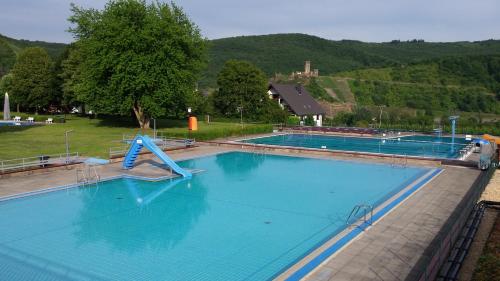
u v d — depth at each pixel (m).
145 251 12.52
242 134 41.97
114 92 39.81
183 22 44.06
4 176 20.89
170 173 23.52
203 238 13.69
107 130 40.88
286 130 47.34
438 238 12.97
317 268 10.75
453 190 19.50
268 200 18.58
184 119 55.25
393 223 14.52
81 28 43.38
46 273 10.91
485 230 14.21
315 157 29.88
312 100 67.94
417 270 10.53
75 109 66.06
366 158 29.44
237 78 58.44
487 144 25.38
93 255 12.17
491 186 21.39
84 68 41.62
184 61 41.75
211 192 19.94
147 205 17.64
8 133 37.22
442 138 42.03
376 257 11.46
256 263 11.68
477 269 11.05
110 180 21.83
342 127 49.78
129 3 38.78
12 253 12.26
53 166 23.05
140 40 38.53
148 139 23.91
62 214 16.16
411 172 24.77
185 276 10.83
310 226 14.92
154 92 39.47
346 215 16.25
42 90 59.56
